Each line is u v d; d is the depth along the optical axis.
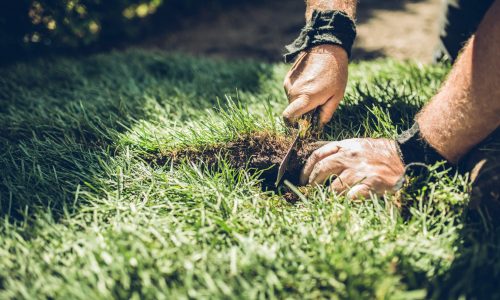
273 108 1.07
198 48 1.75
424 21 1.82
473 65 0.72
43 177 0.86
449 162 0.78
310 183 0.83
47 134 1.00
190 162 0.92
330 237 0.72
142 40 1.86
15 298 0.65
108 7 1.68
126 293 0.64
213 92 1.20
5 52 1.53
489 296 0.65
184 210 0.78
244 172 0.86
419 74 1.17
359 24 1.83
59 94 1.21
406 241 0.72
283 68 1.32
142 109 1.09
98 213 0.79
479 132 0.74
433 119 0.78
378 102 1.00
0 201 0.81
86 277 0.67
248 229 0.75
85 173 0.87
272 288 0.64
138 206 0.79
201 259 0.69
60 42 1.60
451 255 0.70
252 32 1.88
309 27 0.88
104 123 1.03
